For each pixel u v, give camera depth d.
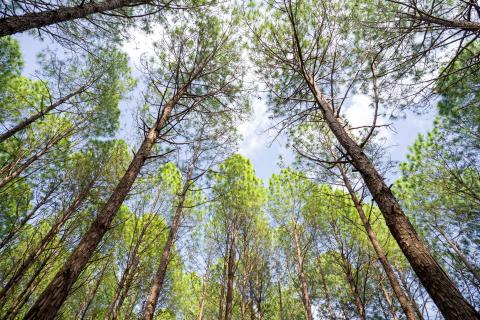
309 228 10.13
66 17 3.86
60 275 2.79
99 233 3.35
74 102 8.52
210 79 6.95
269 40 6.37
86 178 8.02
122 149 9.02
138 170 4.39
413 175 9.70
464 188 8.37
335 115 5.21
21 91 8.81
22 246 7.76
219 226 10.30
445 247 9.44
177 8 5.65
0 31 3.00
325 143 8.40
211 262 10.88
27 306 7.55
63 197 7.53
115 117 9.77
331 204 9.39
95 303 9.44
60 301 2.62
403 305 5.28
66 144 9.07
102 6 4.38
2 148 8.16
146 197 8.63
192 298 13.20
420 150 9.56
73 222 6.78
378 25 5.19
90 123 9.40
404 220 3.21
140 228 8.55
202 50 6.75
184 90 6.20
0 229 7.61
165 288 10.55
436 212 9.38
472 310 2.38
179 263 9.71
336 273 9.99
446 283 2.60
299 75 6.39
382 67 5.38
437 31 4.82
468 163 8.28
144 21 6.00
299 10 5.93
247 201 9.88
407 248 2.99
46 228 7.76
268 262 10.80
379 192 3.56
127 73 10.05
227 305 7.30
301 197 10.96
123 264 8.24
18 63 8.34
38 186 8.12
